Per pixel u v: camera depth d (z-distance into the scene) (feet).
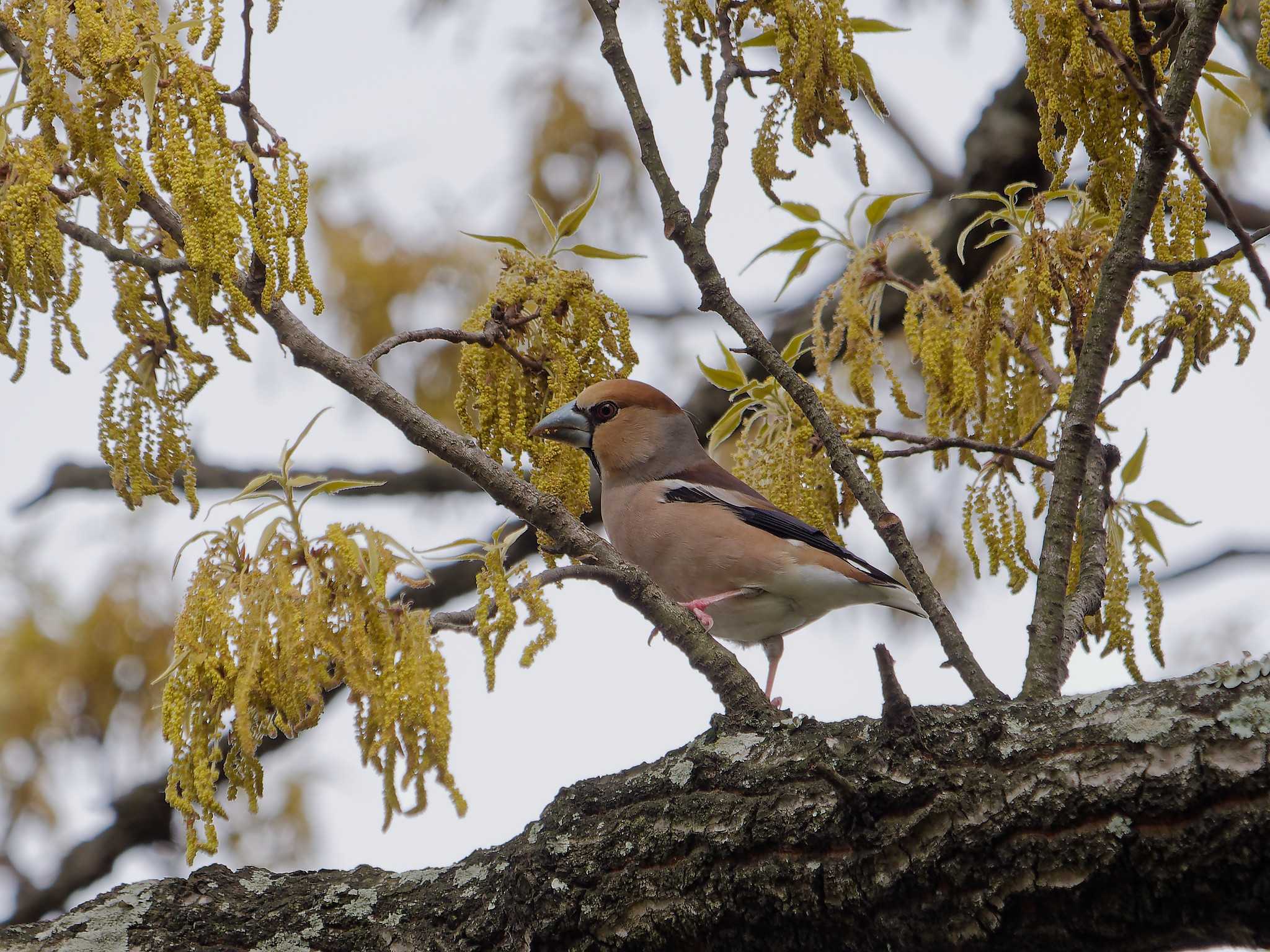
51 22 23.89
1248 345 28.35
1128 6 24.59
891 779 20.49
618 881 22.61
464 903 24.32
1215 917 18.19
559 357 29.78
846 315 32.32
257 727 23.27
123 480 27.81
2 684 51.57
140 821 51.49
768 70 30.35
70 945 24.80
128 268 27.50
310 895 25.48
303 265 24.54
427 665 23.24
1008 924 19.48
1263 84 43.14
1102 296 26.50
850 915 20.65
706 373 34.40
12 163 24.50
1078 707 20.03
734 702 26.37
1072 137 25.38
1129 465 31.48
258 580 23.27
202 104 23.80
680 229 29.73
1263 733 18.01
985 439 32.94
